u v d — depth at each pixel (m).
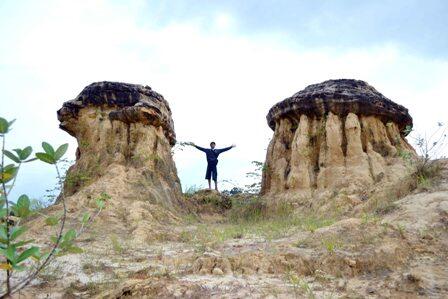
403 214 7.43
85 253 6.65
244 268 5.35
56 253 2.81
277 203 12.27
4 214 2.52
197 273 5.32
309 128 13.32
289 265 5.36
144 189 12.27
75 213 9.87
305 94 13.53
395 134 13.19
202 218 14.20
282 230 8.30
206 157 17.38
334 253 5.41
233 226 10.37
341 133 12.74
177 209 13.47
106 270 5.58
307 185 12.31
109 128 14.00
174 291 4.41
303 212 11.20
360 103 12.82
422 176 9.23
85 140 14.27
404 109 13.76
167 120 15.38
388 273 4.98
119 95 14.41
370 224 6.73
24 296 4.39
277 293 4.35
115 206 10.62
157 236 8.50
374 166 11.79
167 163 14.40
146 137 13.91
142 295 4.35
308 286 4.54
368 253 5.42
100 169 13.09
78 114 14.52
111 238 7.93
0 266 2.56
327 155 12.41
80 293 4.63
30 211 2.64
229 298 4.18
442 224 6.64
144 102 14.21
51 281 4.96
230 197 16.59
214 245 7.14
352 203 10.20
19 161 2.62
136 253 6.85
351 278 4.93
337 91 13.16
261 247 6.51
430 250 5.71
